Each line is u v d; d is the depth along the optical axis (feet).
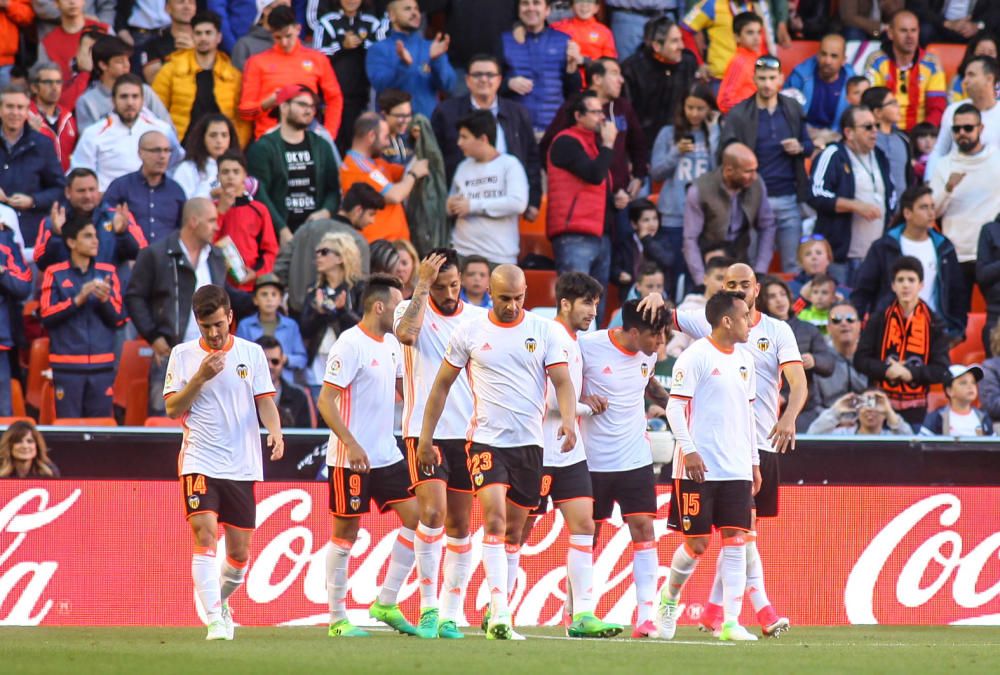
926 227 155.53
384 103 158.40
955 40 196.54
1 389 138.92
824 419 132.87
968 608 118.73
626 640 94.84
